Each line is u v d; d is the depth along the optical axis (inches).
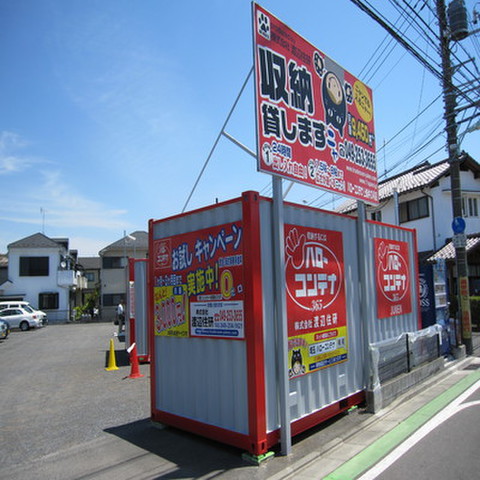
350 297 237.5
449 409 236.8
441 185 751.7
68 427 226.4
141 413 248.5
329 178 230.8
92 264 2315.5
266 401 174.9
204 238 198.4
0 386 346.3
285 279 190.4
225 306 185.0
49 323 1370.6
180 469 165.2
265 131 187.5
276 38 202.8
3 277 1624.0
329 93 241.0
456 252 408.2
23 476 164.7
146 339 427.2
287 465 165.2
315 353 203.5
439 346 336.8
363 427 207.9
